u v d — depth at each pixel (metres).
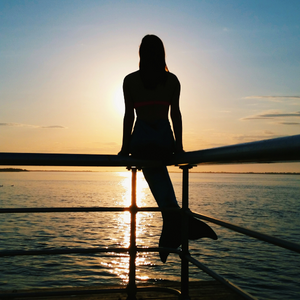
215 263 11.79
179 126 1.93
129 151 1.92
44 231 19.75
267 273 10.34
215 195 57.94
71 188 83.38
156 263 11.91
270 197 55.22
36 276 10.52
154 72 1.89
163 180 1.84
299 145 0.72
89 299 2.43
